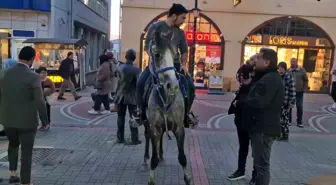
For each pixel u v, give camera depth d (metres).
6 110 4.72
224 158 6.95
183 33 5.22
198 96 17.14
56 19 19.73
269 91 4.29
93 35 35.44
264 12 19.66
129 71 7.34
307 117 12.38
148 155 6.22
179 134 4.88
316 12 19.80
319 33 20.06
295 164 6.70
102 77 11.34
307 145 8.24
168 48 4.57
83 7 27.69
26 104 4.72
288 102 8.27
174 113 4.70
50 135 8.48
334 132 9.91
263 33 19.94
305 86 10.40
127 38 19.31
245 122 4.62
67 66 14.16
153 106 4.76
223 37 19.67
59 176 5.61
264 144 4.51
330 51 20.20
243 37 19.75
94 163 6.35
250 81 5.33
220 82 18.19
